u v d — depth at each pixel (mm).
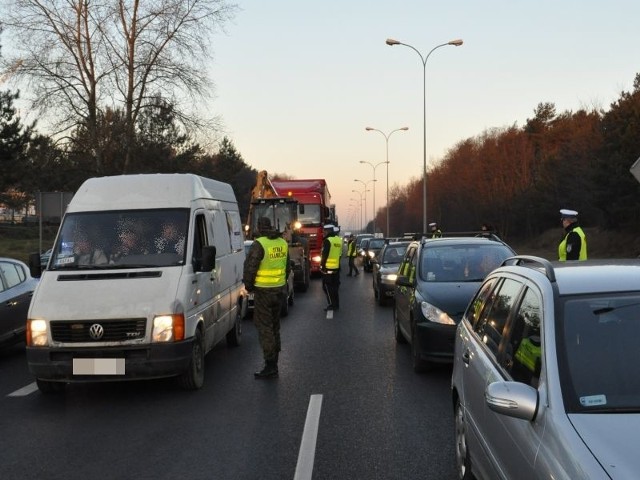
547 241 51875
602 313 3174
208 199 8820
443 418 5969
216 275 8492
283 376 7902
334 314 14094
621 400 2797
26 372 8555
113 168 29531
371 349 9719
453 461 4824
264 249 7793
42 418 6242
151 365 6539
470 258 8992
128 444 5387
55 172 29750
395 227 122812
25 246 39969
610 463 2355
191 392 7160
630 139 35344
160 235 7578
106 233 7637
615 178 35938
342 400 6684
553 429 2662
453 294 7770
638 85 39938
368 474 4598
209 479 4574
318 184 26766
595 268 3680
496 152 64812
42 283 7023
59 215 18609
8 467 4895
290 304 15945
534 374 3070
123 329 6590
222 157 76188
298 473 4641
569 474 2402
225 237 9555
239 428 5773
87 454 5160
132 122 29500
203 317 7547
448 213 80562
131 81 29500
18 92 33438
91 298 6707
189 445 5324
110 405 6688
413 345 8023
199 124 30484
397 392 6996
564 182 46594
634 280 3404
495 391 2912
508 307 3906
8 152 32344
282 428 5738
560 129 60812
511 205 59719
